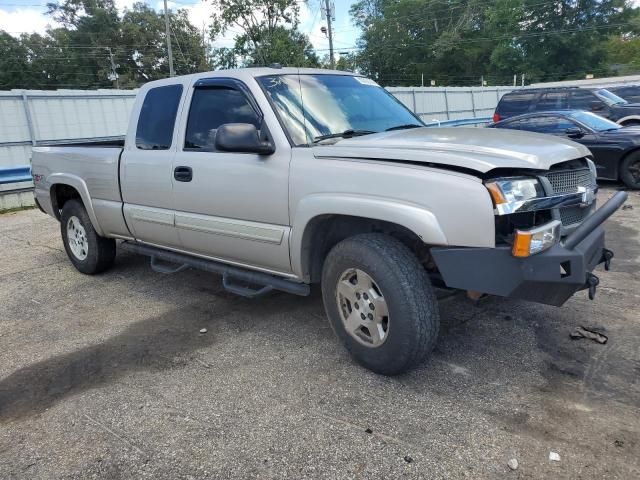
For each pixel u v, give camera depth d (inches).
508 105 628.1
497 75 2389.3
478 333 152.3
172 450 108.3
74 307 193.3
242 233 151.6
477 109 1169.4
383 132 149.0
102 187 200.7
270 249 146.3
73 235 230.8
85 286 216.5
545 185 114.8
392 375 129.8
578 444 103.3
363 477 97.6
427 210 113.4
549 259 109.8
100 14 2428.6
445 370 133.1
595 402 116.7
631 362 132.5
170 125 174.1
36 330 173.9
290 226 139.9
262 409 120.8
